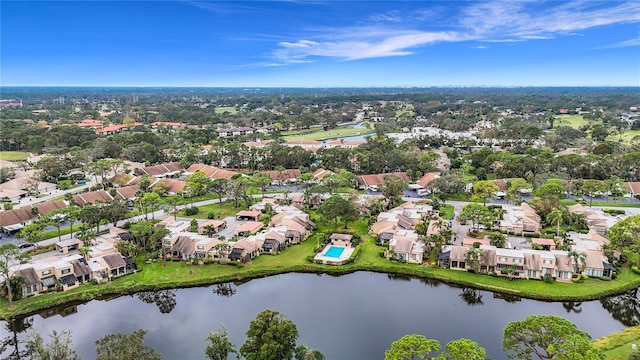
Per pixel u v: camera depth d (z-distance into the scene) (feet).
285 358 226.79
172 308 314.96
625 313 307.78
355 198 518.37
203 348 262.06
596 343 254.47
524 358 217.97
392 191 540.93
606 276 348.18
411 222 470.80
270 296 331.77
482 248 372.99
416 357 233.76
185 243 396.98
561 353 201.16
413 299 325.83
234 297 331.36
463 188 602.44
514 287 334.85
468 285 342.85
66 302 320.70
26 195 593.01
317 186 544.62
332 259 389.19
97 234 435.94
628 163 650.84
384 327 283.38
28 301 314.96
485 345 260.62
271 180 649.20
